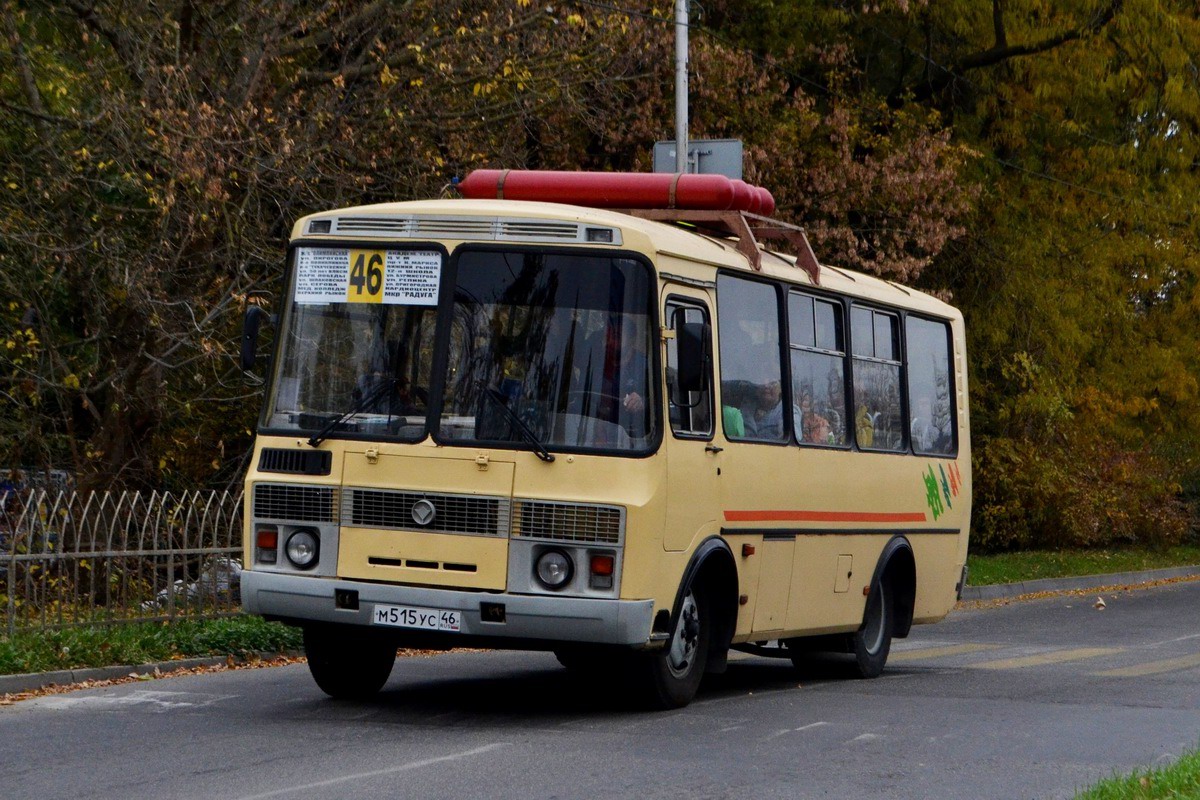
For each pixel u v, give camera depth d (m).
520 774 10.47
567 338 12.73
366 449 12.76
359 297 13.19
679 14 27.64
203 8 23.23
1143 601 33.41
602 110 29.53
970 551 43.28
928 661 20.67
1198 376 45.72
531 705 14.25
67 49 24.19
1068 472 43.31
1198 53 40.09
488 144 26.23
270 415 13.19
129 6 22.91
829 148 34.47
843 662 17.83
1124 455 46.50
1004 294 40.06
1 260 22.55
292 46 24.05
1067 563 40.50
